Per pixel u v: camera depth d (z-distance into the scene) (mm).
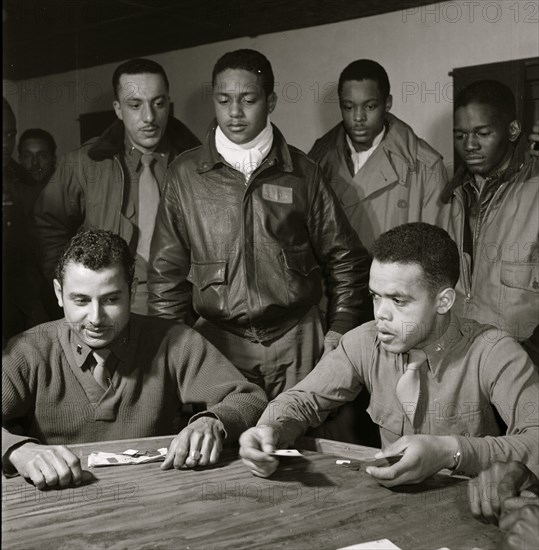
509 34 1886
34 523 919
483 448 1082
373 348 1375
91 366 1396
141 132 2064
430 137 1985
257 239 1797
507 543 816
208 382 1438
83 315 1329
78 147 2105
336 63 2043
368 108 1990
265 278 1793
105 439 1423
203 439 1188
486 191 1928
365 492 1028
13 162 2074
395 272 1216
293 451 1079
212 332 1850
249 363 1820
